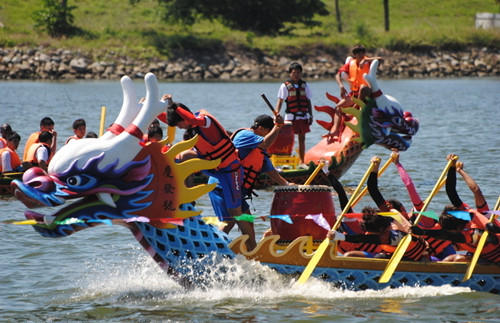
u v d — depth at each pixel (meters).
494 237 29.55
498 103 121.62
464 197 46.25
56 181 25.66
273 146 53.31
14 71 179.88
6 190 48.34
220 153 29.58
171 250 28.09
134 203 26.45
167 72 190.75
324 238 30.03
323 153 52.34
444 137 77.81
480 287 29.78
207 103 122.25
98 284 29.98
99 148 25.64
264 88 160.50
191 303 27.53
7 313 26.36
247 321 25.56
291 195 30.08
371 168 29.95
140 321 25.56
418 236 29.36
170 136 29.89
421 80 194.12
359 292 28.95
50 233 26.42
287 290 28.92
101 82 175.50
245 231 30.62
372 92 43.66
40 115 99.75
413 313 26.53
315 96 139.38
